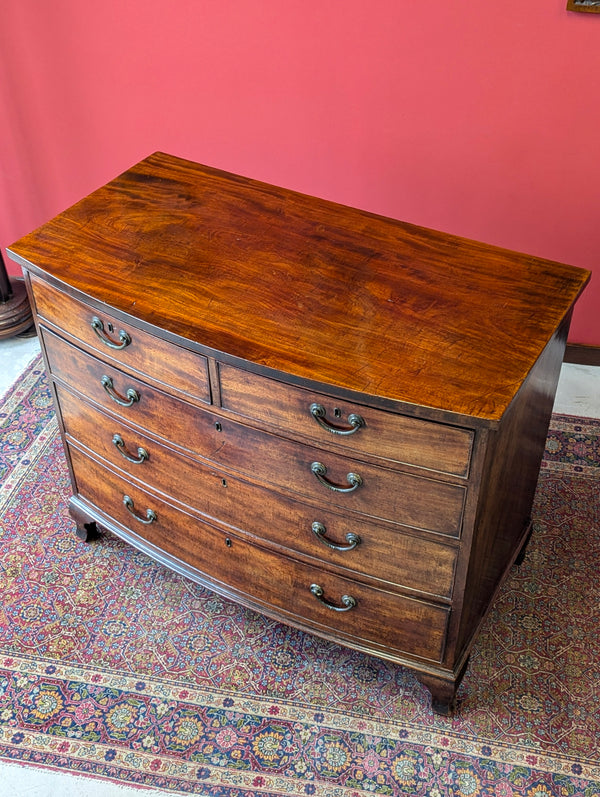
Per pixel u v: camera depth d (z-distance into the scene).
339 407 1.77
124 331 1.97
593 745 2.11
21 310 3.18
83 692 2.21
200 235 2.13
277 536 2.07
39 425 2.91
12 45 2.86
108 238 2.12
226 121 2.91
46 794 2.03
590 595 2.42
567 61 2.54
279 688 2.22
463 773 2.06
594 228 2.82
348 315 1.89
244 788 2.04
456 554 1.88
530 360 1.79
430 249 2.09
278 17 2.65
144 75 2.86
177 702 2.19
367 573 2.01
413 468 1.79
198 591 2.44
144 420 2.11
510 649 2.30
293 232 2.14
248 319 1.88
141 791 2.03
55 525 2.61
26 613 2.38
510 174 2.78
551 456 2.78
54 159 3.11
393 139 2.81
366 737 2.12
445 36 2.58
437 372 1.75
